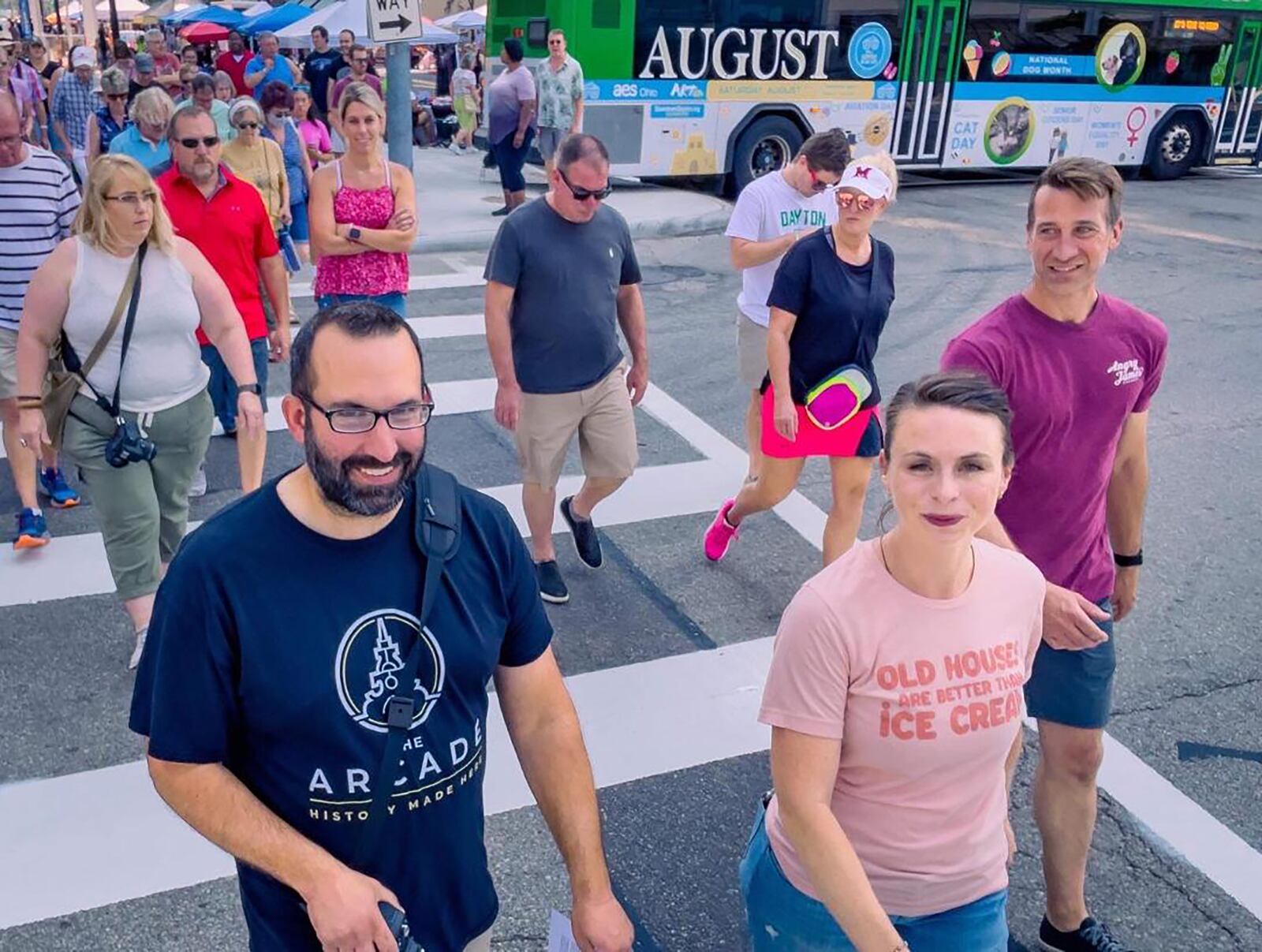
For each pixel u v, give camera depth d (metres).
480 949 2.10
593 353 4.76
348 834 1.85
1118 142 17.92
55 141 13.77
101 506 4.23
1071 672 2.87
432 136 20.77
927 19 15.65
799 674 2.05
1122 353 2.80
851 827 2.14
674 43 14.15
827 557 5.00
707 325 9.45
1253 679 4.71
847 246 4.54
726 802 3.85
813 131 15.31
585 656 4.70
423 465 1.96
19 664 4.49
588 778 2.11
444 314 9.59
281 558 1.80
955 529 2.00
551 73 13.22
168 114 7.57
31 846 3.51
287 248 9.71
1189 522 6.17
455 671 1.89
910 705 2.04
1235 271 11.93
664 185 16.03
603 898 2.00
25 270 5.08
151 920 3.23
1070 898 3.12
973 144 16.59
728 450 6.96
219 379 6.24
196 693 1.78
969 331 2.87
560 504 5.57
